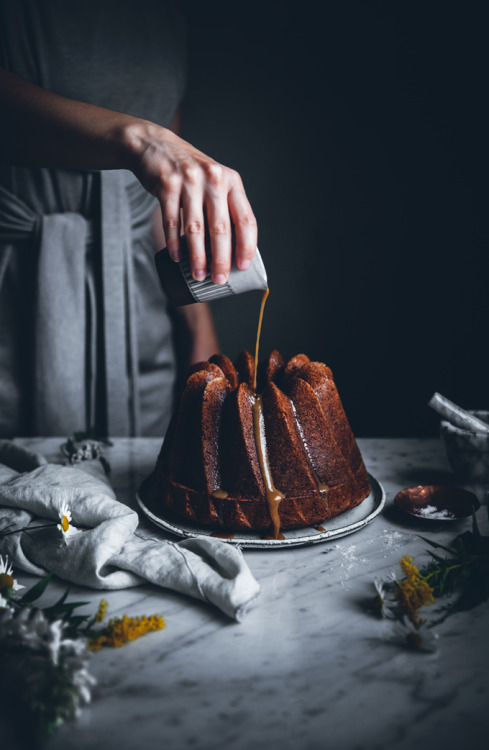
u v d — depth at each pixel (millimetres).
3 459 1087
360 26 1952
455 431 1035
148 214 1539
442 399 1058
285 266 2133
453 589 843
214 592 806
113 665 756
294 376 993
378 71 1979
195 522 949
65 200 1484
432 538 943
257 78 2018
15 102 1059
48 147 1044
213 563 857
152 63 1498
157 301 1592
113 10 1456
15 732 692
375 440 1263
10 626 732
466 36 1912
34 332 1494
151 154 931
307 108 2029
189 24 1980
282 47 1991
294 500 922
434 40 1934
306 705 712
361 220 2088
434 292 2111
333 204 2086
